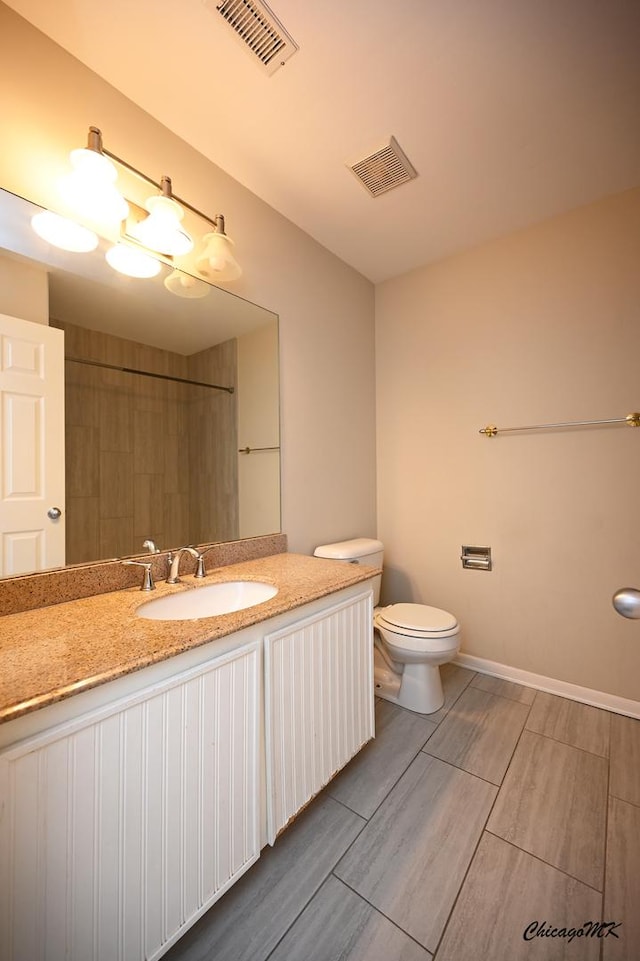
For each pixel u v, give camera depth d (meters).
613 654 1.77
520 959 0.83
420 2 1.00
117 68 1.16
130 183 1.25
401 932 0.89
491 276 2.08
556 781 1.34
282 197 1.72
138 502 1.31
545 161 1.54
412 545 2.39
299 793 1.10
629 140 1.44
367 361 2.46
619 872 1.02
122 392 1.27
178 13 1.01
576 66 1.17
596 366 1.80
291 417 1.89
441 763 1.43
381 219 1.88
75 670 0.68
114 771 0.71
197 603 1.26
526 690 1.94
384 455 2.51
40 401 1.08
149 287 1.34
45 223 1.08
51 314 1.11
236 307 1.62
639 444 1.71
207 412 1.53
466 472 2.19
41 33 1.06
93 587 1.14
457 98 1.27
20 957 0.60
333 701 1.25
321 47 1.10
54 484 1.11
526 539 2.00
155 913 0.77
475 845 1.10
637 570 1.72
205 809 0.86
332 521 2.13
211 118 1.33
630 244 1.71
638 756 1.46
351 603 1.35
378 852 1.08
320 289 2.06
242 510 1.65
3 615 0.96
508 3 1.00
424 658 1.68
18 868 0.60
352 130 1.38
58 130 1.09
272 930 0.90
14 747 0.59
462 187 1.68
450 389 2.23
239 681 0.93
